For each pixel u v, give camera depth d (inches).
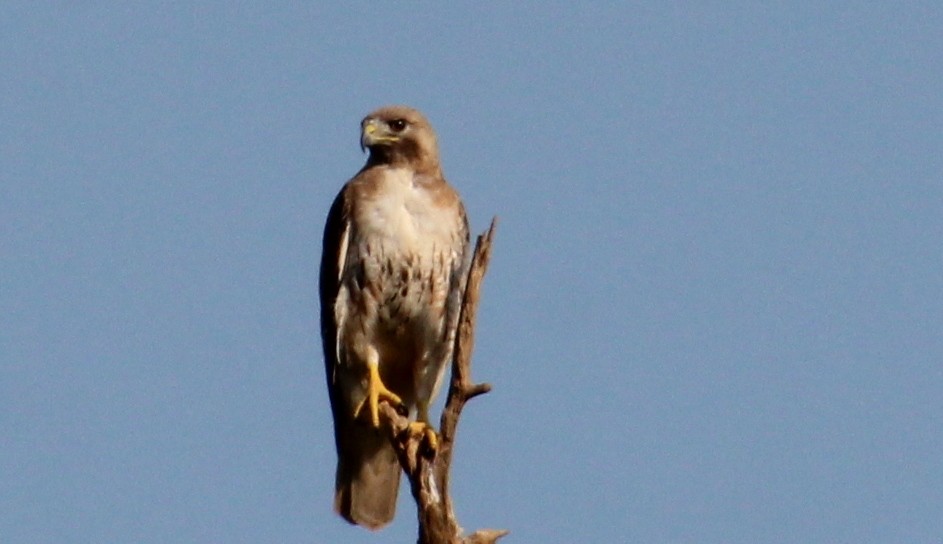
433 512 426.3
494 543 428.5
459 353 425.4
